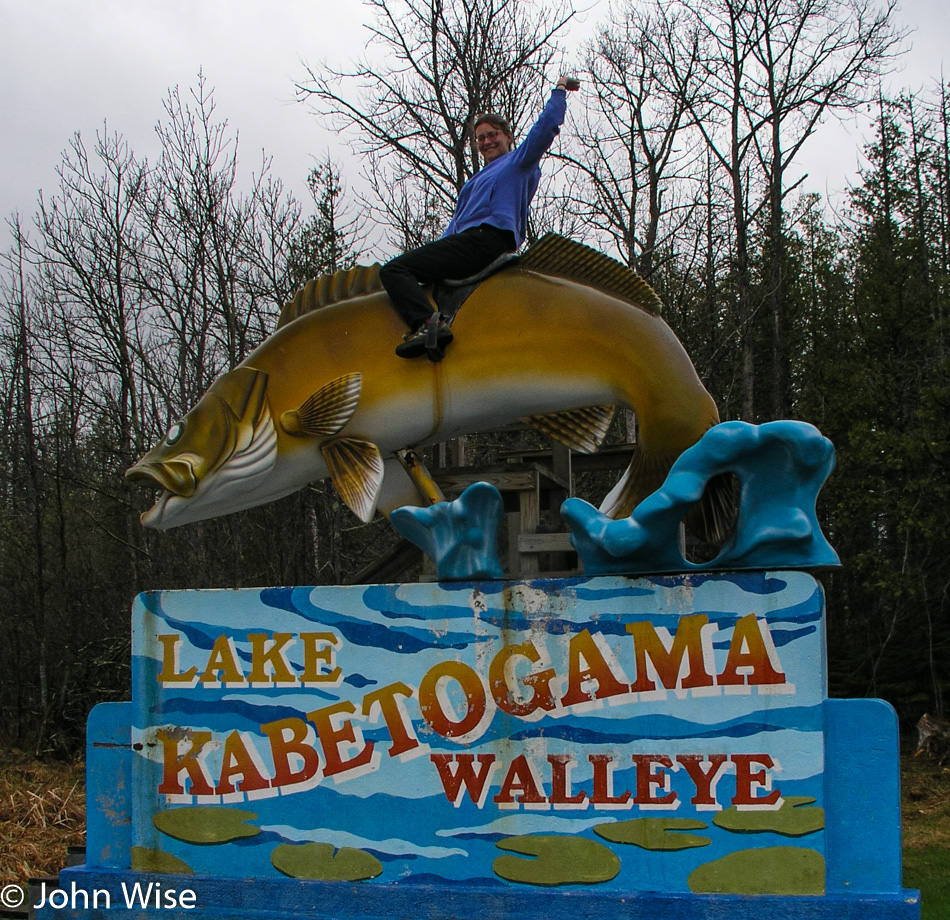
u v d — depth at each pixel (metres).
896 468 15.77
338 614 3.61
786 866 3.18
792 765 3.21
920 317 18.53
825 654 3.39
